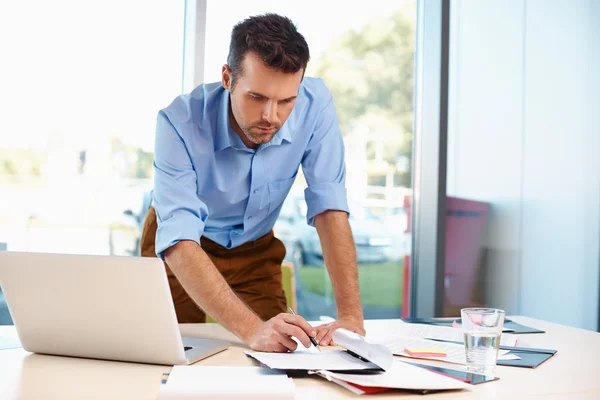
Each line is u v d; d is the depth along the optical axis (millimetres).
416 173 3441
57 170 2912
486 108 3512
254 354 1327
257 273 2205
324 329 1525
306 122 2010
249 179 2031
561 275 3641
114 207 2990
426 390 1143
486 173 3521
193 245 1656
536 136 3592
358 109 3348
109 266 1291
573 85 3646
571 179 3652
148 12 3033
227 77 1777
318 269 3270
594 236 3689
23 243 2875
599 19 3672
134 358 1343
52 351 1404
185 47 3084
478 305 3512
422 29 3441
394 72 3400
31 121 2879
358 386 1134
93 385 1162
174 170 1835
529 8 3572
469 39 3482
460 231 3490
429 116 3418
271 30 1623
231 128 1940
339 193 1948
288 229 3230
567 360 1436
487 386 1197
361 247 3371
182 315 2209
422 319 1934
